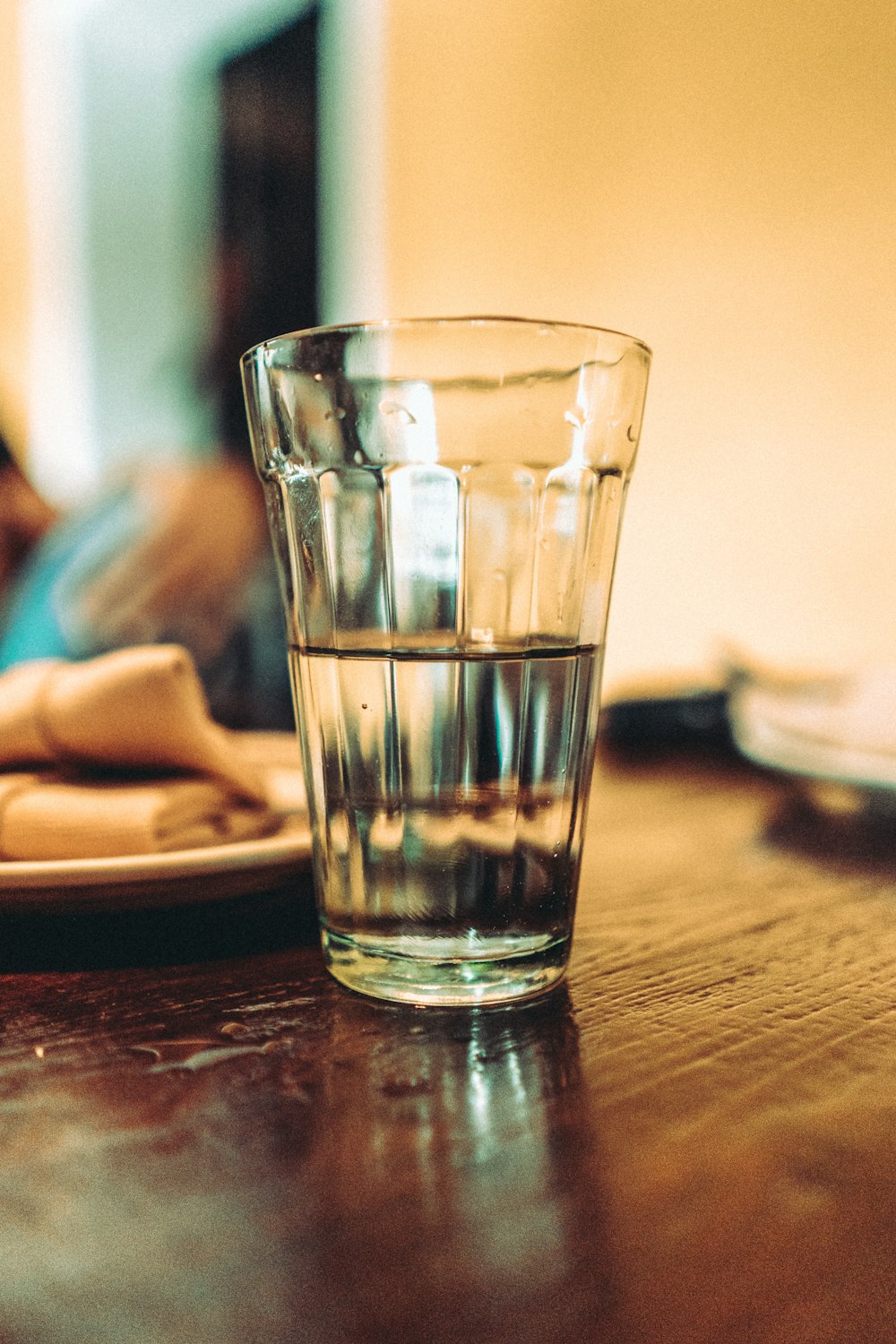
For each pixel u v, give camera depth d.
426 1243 0.18
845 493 0.88
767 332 0.92
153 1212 0.18
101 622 1.02
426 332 0.23
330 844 0.25
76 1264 0.17
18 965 0.27
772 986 0.26
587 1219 0.18
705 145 0.95
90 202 1.87
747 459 0.94
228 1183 0.19
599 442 0.25
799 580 0.91
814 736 0.42
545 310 1.11
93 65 1.82
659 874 0.35
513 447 0.24
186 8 1.63
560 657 0.25
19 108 1.93
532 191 1.11
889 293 0.83
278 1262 0.17
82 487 1.90
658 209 0.99
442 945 0.25
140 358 1.83
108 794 0.29
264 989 0.25
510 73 1.12
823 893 0.33
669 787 0.51
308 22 1.42
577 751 0.25
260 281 1.59
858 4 0.83
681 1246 0.18
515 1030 0.24
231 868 0.27
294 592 0.25
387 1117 0.21
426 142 1.23
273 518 0.26
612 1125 0.20
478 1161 0.19
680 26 0.96
